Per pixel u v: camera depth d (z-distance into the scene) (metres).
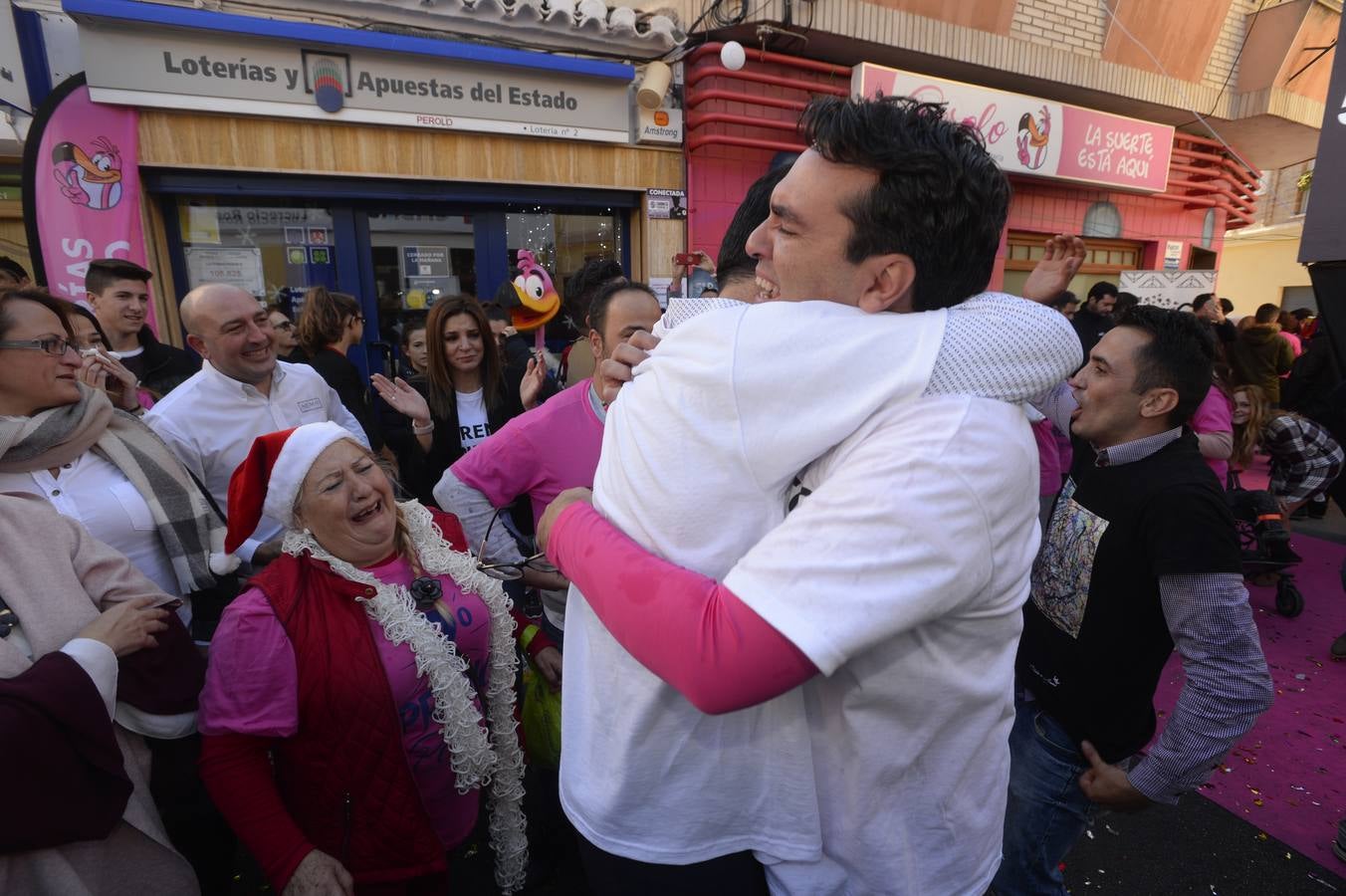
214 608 1.90
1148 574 1.27
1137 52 6.62
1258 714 1.16
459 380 2.97
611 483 0.66
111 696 1.17
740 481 0.57
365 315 4.82
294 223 4.55
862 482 0.52
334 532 1.31
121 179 3.92
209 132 4.05
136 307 3.00
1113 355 1.34
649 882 0.69
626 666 0.67
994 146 6.13
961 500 0.52
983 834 0.70
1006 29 5.90
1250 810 2.22
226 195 4.29
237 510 1.33
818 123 0.59
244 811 1.22
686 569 0.57
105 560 1.35
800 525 0.53
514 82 4.65
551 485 1.69
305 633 1.26
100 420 1.65
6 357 1.48
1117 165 6.88
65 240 3.85
